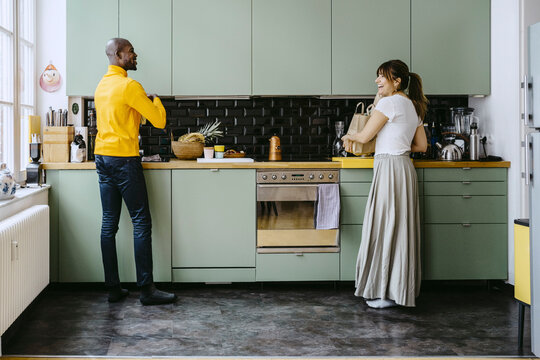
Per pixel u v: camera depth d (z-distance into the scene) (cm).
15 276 263
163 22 378
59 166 351
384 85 329
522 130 352
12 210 289
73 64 374
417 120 330
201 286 373
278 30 383
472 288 376
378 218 320
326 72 386
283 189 358
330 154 422
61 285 365
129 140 326
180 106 414
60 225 355
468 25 388
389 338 272
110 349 254
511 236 362
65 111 364
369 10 385
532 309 243
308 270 364
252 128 418
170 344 261
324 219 358
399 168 318
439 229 365
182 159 390
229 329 284
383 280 319
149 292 329
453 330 285
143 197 331
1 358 242
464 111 393
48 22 378
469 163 362
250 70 384
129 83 318
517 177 356
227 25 381
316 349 256
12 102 321
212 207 360
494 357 247
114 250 335
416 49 388
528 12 348
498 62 378
